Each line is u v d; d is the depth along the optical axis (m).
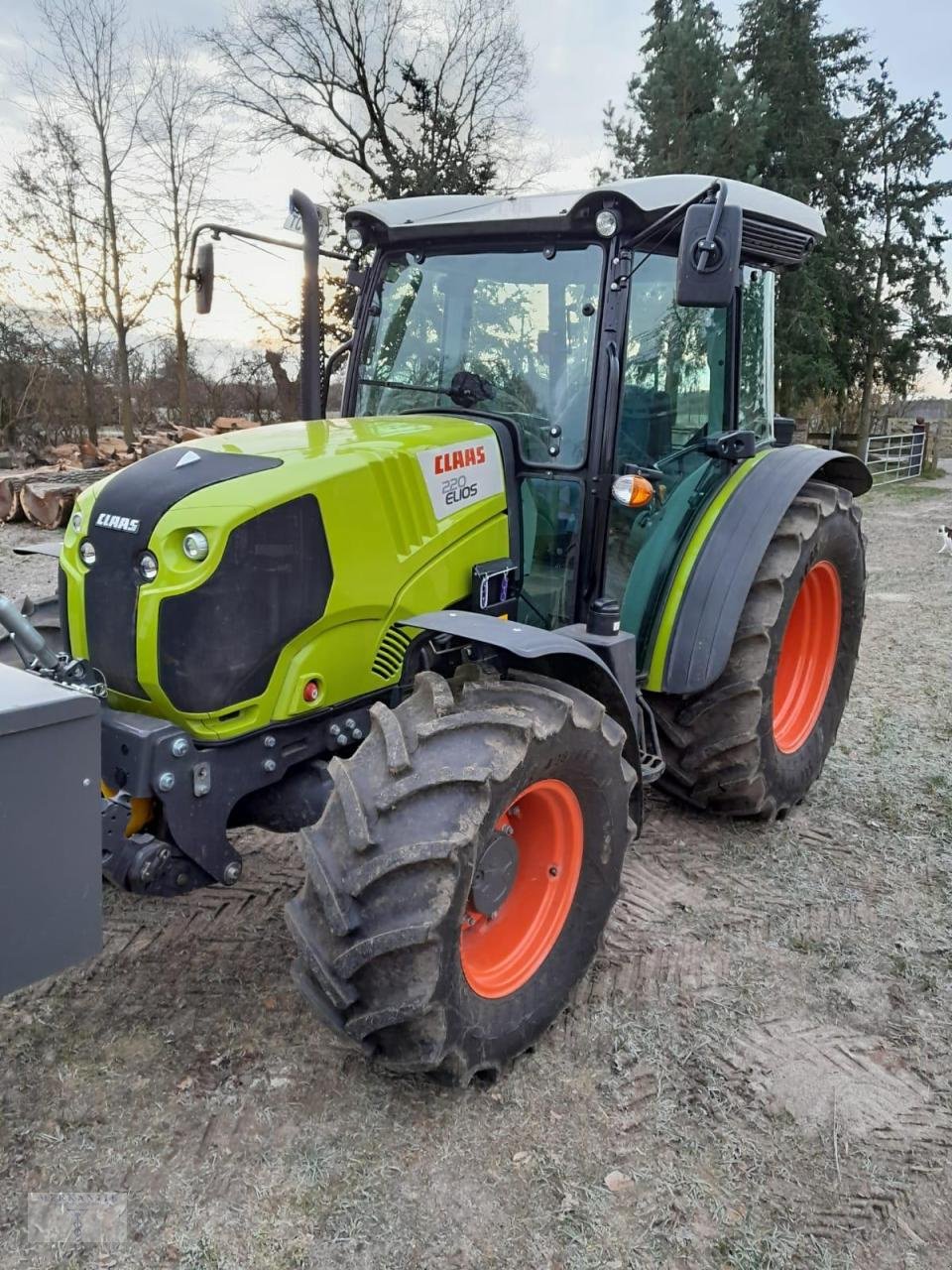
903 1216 2.05
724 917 3.15
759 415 4.00
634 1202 2.06
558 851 2.55
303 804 2.50
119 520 2.31
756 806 3.56
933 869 3.49
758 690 3.34
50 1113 2.25
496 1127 2.24
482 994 2.32
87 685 2.17
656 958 2.91
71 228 19.16
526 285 3.02
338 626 2.51
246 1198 2.04
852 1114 2.31
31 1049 2.46
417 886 2.02
